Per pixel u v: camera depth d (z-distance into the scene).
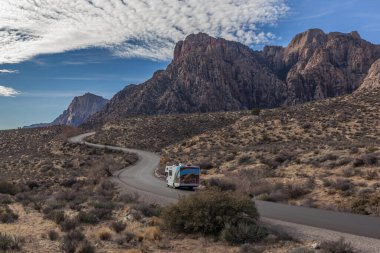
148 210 18.84
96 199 25.39
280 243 12.66
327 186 27.30
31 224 16.69
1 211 19.25
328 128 66.25
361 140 54.09
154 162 75.31
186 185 34.53
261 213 18.75
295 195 26.22
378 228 14.82
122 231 14.95
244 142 70.94
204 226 14.23
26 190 36.53
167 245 12.75
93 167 59.25
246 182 30.92
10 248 12.09
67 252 11.70
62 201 23.98
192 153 71.56
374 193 23.47
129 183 41.78
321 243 11.93
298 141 62.84
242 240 13.02
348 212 19.89
